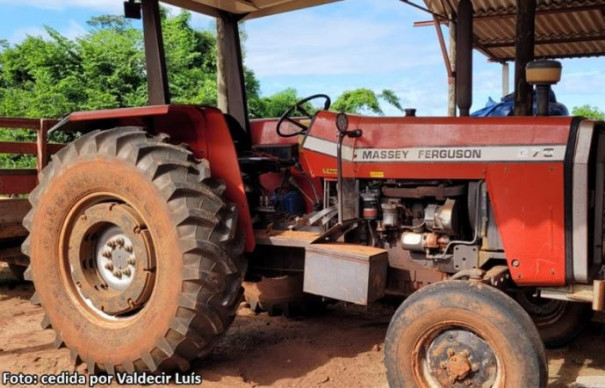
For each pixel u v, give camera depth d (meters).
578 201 3.32
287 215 4.44
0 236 5.21
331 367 4.04
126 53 15.59
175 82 16.06
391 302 5.60
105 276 4.00
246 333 4.77
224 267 3.66
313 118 4.12
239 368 3.98
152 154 3.76
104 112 3.99
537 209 3.41
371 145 3.89
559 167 3.36
